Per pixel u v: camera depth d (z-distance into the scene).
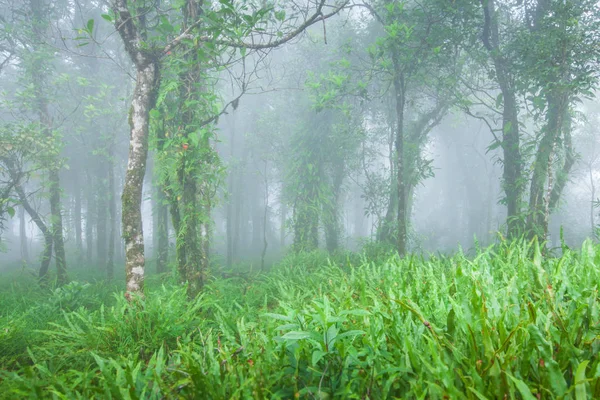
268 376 2.53
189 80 6.67
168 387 2.48
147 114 6.03
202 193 7.20
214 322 4.97
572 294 3.04
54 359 4.20
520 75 8.55
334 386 2.47
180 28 6.79
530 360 2.25
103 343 4.30
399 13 9.19
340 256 11.30
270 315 2.89
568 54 7.27
